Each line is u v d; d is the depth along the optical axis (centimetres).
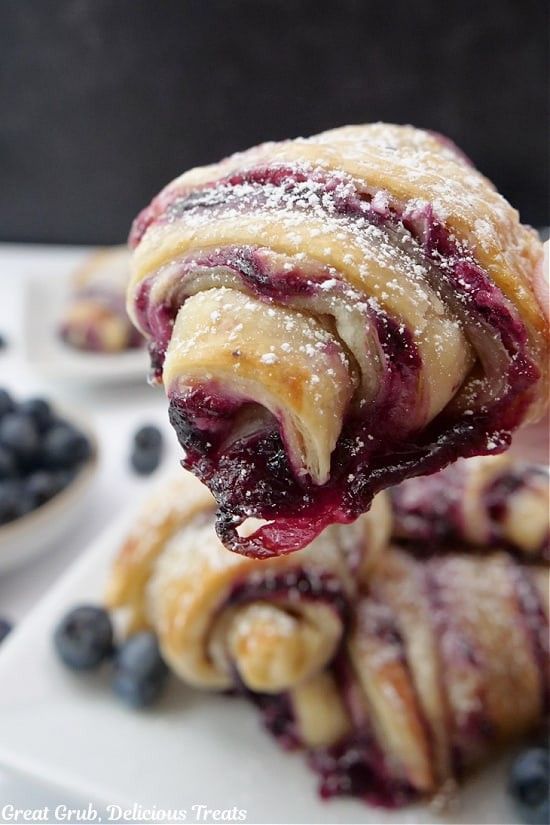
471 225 24
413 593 34
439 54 69
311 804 32
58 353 53
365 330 23
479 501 35
